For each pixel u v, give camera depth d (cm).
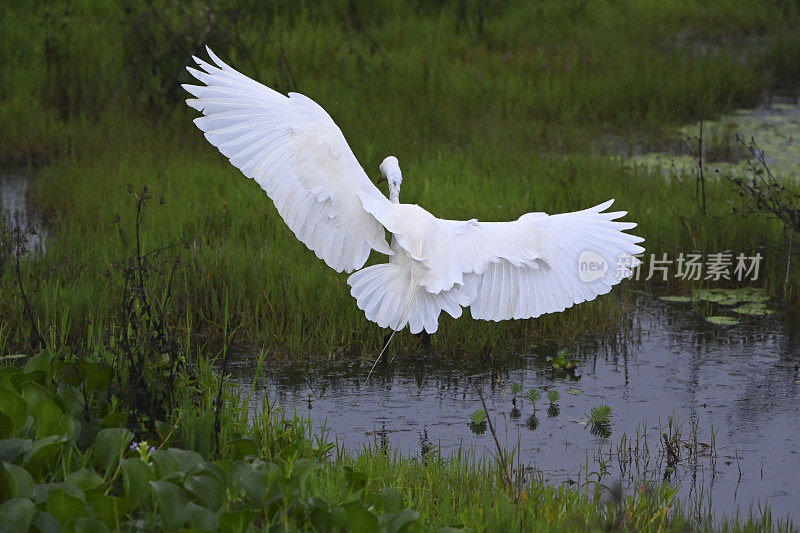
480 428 1127
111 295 1334
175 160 1945
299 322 1326
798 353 1347
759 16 3141
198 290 1388
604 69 2612
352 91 2373
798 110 2422
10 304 1306
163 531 665
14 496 662
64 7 2836
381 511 745
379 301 805
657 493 953
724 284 1590
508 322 1401
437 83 2450
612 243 800
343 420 1139
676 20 3130
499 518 841
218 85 802
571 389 1234
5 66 2480
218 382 989
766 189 1827
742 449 1090
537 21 3042
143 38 2331
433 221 815
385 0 3097
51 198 1784
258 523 708
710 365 1309
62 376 913
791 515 953
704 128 2281
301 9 2961
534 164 1952
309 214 802
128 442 772
